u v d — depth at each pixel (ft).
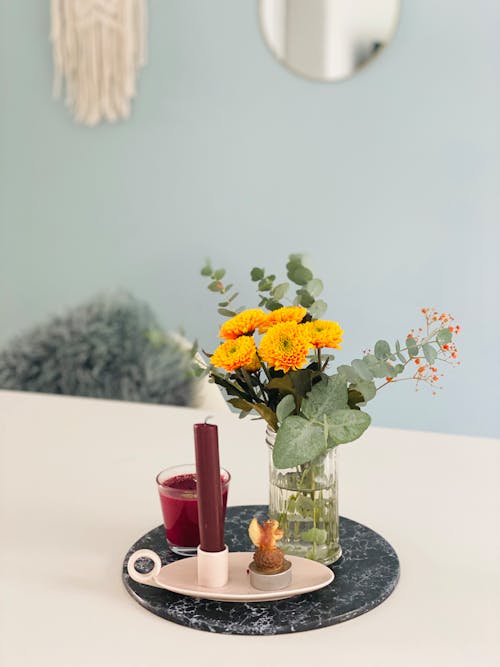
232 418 5.08
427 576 3.08
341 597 2.86
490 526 3.52
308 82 9.17
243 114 9.45
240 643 2.60
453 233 8.91
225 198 9.65
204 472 2.81
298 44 9.12
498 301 8.84
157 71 9.65
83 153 10.08
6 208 10.48
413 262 9.08
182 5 9.44
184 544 3.21
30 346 10.50
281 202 9.46
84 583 3.03
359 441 4.64
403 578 3.07
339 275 9.37
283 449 2.88
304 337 2.91
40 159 10.26
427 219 8.98
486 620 2.75
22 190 10.39
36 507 3.74
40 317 10.51
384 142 9.01
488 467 4.23
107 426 4.93
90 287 10.29
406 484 4.00
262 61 9.29
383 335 9.30
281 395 3.06
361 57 8.94
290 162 9.37
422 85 8.79
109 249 10.16
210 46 9.43
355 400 3.09
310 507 3.10
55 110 10.07
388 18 8.79
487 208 8.75
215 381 3.21
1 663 2.48
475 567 3.15
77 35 9.70
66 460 4.36
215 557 2.83
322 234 9.37
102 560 3.23
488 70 8.55
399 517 3.62
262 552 2.84
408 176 8.98
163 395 9.85
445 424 9.15
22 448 4.55
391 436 4.73
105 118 9.91
